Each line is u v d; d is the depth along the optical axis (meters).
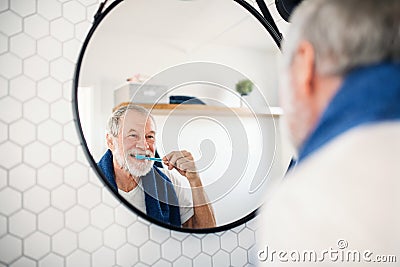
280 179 1.27
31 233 1.00
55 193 1.03
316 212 0.46
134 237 1.10
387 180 0.45
